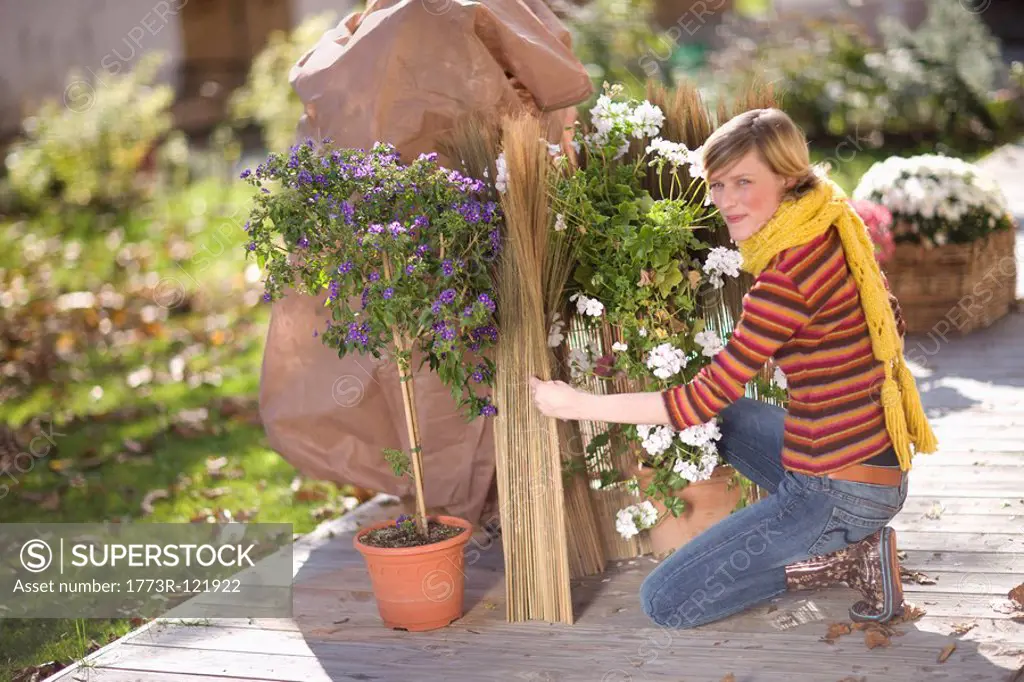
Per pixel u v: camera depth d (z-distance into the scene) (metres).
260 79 10.07
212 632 2.86
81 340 6.19
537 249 2.66
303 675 2.60
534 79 3.11
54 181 9.34
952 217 5.02
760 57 10.26
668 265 2.79
